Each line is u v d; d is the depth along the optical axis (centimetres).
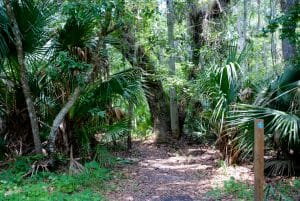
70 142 752
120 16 704
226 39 1064
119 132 772
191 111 1088
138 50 986
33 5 638
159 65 1023
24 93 675
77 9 615
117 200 553
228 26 1138
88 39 707
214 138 1005
